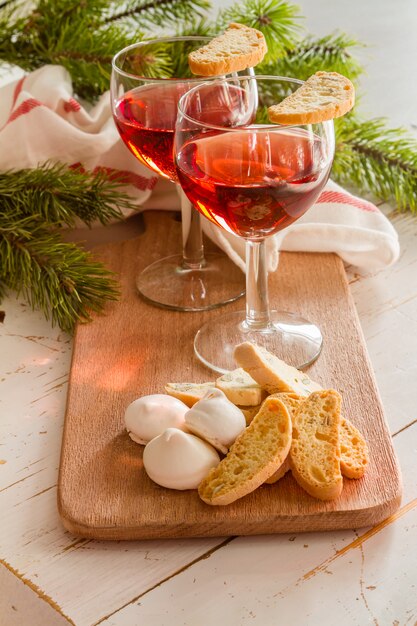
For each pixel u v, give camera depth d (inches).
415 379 28.4
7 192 32.6
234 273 32.3
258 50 27.6
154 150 29.3
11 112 33.6
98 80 36.4
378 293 31.7
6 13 37.4
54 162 34.1
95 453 26.0
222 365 28.6
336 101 25.6
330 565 23.8
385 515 24.5
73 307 30.7
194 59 27.1
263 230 27.2
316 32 46.9
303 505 24.4
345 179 37.1
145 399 26.3
